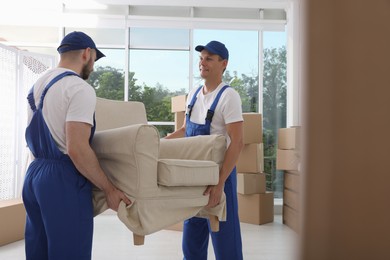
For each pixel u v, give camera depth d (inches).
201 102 79.4
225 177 68.7
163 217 58.4
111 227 163.0
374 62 9.7
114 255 118.9
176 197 59.7
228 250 73.0
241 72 227.0
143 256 118.2
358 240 9.8
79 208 55.7
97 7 219.3
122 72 223.0
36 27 216.8
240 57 226.7
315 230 9.9
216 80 78.2
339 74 9.8
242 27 222.8
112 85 222.5
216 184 65.6
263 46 225.9
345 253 9.8
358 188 9.7
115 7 220.2
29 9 212.8
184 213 61.6
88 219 56.7
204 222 77.8
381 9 9.7
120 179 57.9
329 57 9.8
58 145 56.7
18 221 137.9
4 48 160.1
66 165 56.3
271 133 227.8
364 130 9.7
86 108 55.2
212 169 64.1
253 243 136.7
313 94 9.9
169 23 220.2
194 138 72.8
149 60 224.2
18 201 144.5
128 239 141.0
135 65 223.5
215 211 67.4
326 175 9.8
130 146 55.8
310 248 9.9
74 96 55.4
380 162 9.7
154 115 224.2
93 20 216.8
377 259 9.6
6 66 161.8
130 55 223.1
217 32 225.3
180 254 121.0
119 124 86.2
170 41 224.5
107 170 60.5
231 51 226.2
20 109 170.2
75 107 54.8
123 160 57.3
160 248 128.4
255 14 226.1
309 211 9.9
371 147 9.7
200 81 224.5
